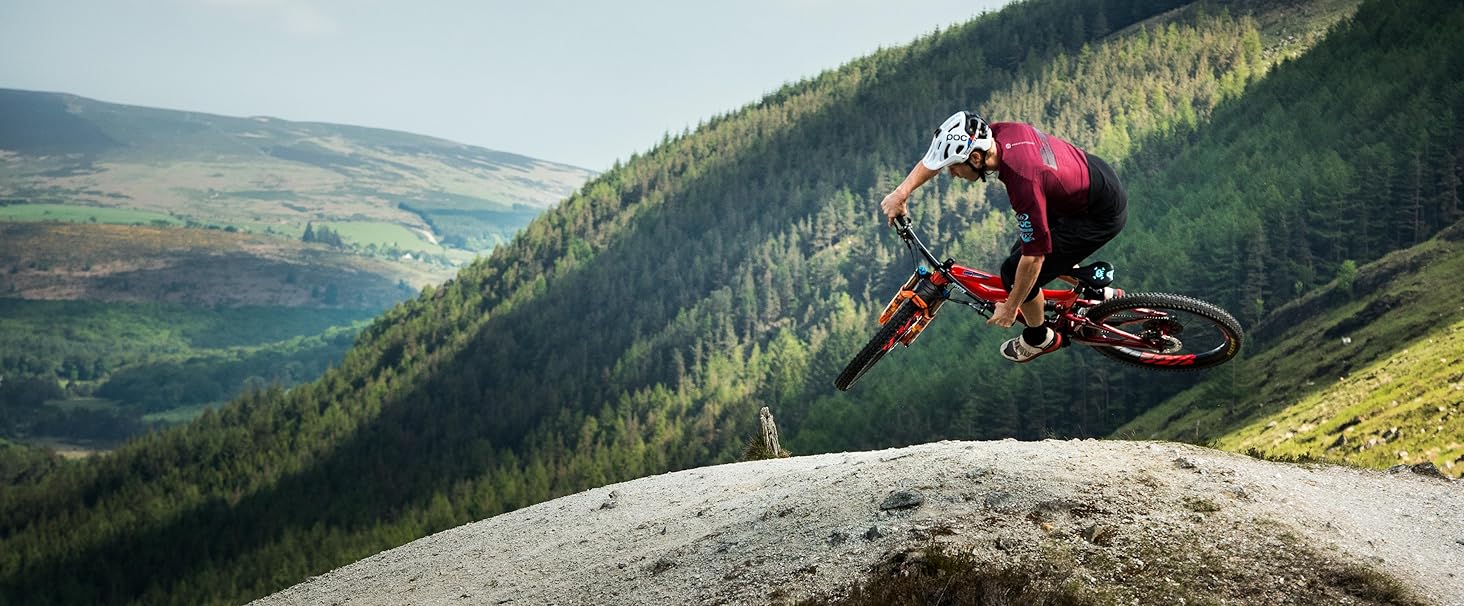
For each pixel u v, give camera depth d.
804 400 150.00
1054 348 6.66
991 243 180.75
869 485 9.07
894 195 6.34
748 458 20.52
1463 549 7.62
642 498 13.30
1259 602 6.49
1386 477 9.48
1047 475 8.28
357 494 180.75
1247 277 122.25
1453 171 126.12
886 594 6.94
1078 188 5.95
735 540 9.01
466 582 11.39
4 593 158.25
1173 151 198.62
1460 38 166.25
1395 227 126.19
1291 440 70.00
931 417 120.88
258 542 166.12
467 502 154.75
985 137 6.02
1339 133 160.62
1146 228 163.75
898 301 6.54
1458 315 82.75
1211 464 8.83
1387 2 195.50
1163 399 103.75
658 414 178.50
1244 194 148.88
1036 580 6.83
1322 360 91.19
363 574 13.36
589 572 10.00
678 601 8.13
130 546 168.75
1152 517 7.50
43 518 186.00
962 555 7.09
